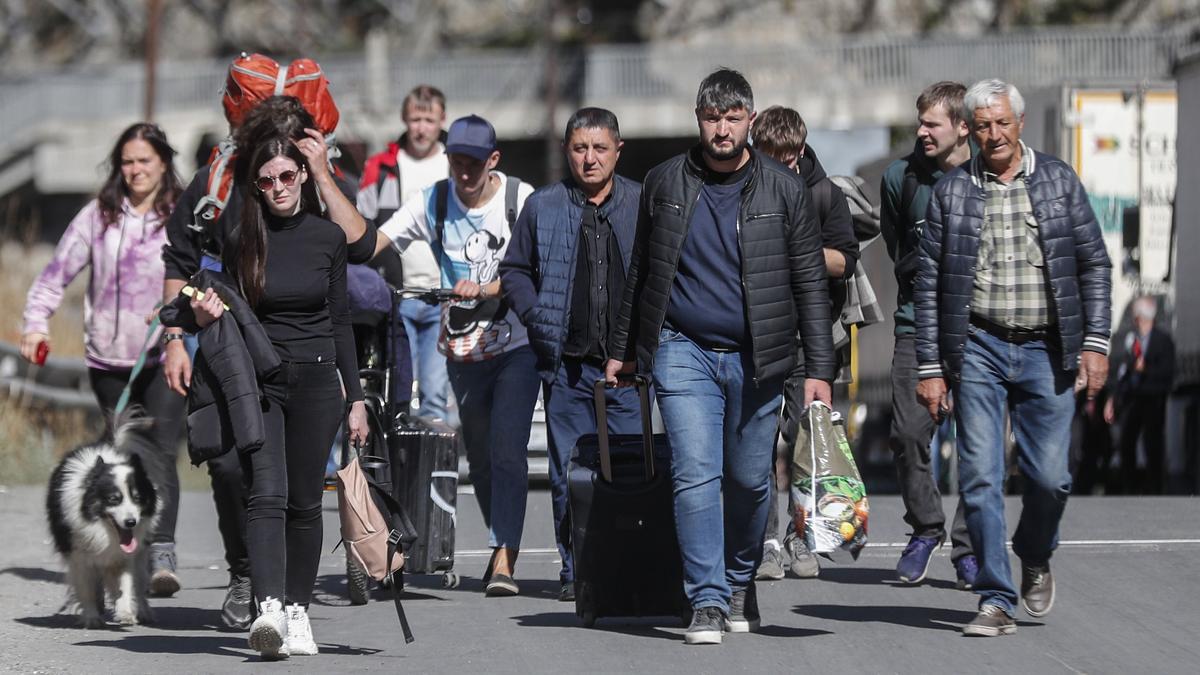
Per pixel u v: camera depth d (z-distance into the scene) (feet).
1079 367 68.28
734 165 67.15
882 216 88.53
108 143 496.64
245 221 65.41
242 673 63.67
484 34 625.00
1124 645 67.51
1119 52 451.53
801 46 471.21
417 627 74.95
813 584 86.17
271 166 65.05
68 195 500.74
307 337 66.13
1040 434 68.95
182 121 496.23
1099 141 169.07
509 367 86.84
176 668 64.75
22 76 496.64
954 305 68.64
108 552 74.54
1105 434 165.48
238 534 74.54
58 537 74.90
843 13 570.46
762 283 66.49
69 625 76.02
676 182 67.51
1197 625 71.67
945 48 462.60
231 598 75.36
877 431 212.84
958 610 77.20
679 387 67.36
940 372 69.31
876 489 198.70
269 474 65.21
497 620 76.74
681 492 67.56
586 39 599.57
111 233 88.22
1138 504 115.65
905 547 95.35
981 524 69.26
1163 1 524.11
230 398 63.93
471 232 89.61
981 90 67.62
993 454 68.95
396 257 98.73
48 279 89.35
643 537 71.97
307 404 66.18
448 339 87.71
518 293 82.74
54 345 193.36
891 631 71.46
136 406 81.35
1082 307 68.39
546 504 126.52
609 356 73.87
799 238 67.05
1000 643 68.13
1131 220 168.25
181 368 71.41
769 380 67.51
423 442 84.07
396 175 108.78
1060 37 454.81
